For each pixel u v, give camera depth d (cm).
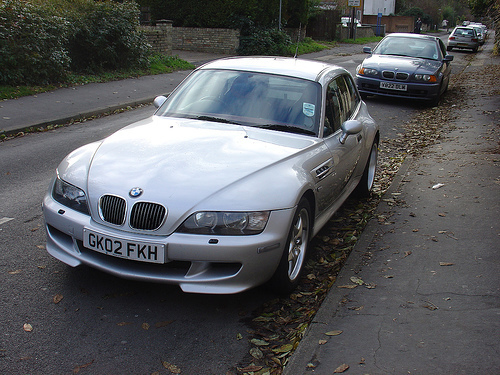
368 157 584
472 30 3700
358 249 448
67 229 352
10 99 1102
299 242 387
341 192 505
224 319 345
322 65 535
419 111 1239
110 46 1510
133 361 296
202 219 326
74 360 293
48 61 1239
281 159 379
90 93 1246
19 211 521
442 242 459
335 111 490
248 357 305
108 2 1527
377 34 5731
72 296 362
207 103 468
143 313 346
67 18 1393
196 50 2528
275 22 2678
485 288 374
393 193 607
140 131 428
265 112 450
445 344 304
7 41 1159
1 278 381
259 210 333
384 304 353
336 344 305
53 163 712
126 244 328
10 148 794
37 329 320
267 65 505
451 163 721
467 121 1047
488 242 455
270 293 381
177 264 338
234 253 325
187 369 292
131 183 341
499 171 670
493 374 275
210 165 358
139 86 1408
